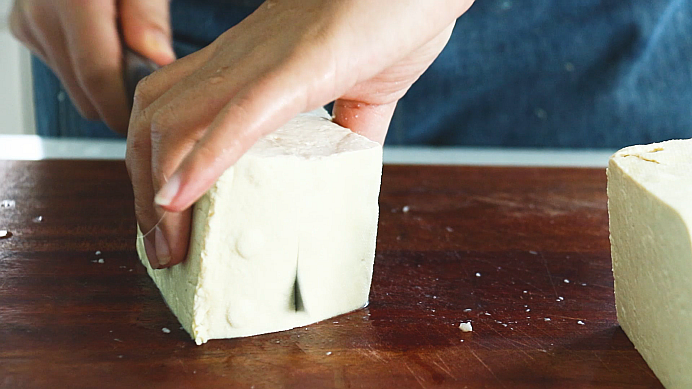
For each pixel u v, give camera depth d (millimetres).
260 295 1121
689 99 2221
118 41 1578
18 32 1813
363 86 1320
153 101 1086
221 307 1102
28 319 1139
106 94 1627
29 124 2461
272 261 1111
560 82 2201
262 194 1066
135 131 1065
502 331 1166
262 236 1088
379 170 1159
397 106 2246
